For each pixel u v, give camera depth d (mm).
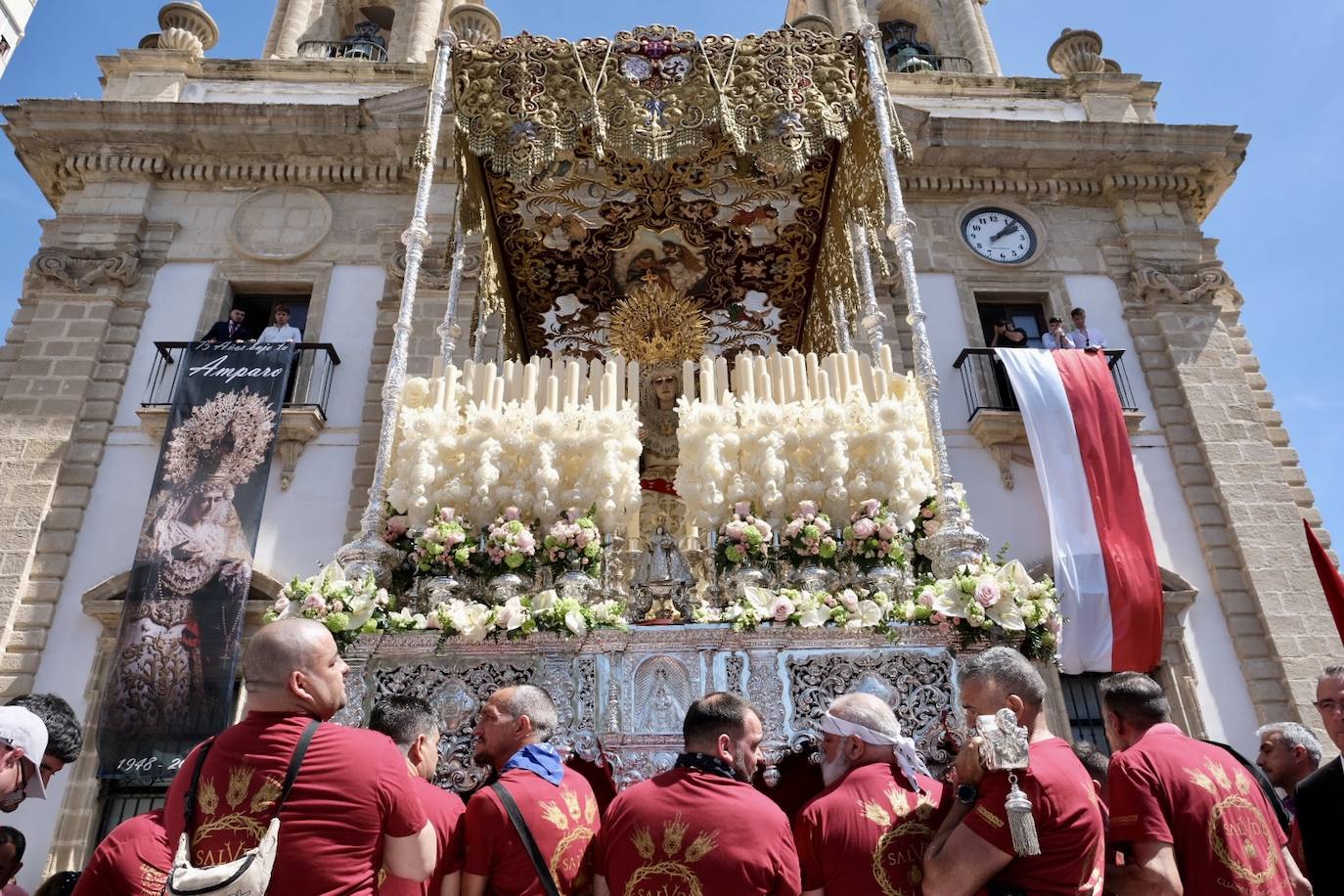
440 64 7105
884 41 20359
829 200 8641
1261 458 12594
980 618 4594
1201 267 14070
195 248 13641
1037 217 14555
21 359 12461
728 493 5348
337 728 2838
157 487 11297
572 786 3398
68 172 14133
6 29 7273
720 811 3053
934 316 13555
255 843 2568
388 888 3064
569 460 5418
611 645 4672
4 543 11227
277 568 11250
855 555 5098
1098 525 11453
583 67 7164
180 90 15133
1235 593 11703
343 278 13484
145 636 10352
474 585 4996
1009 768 2906
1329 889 4047
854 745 3434
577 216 8633
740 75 7172
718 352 9859
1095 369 12555
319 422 12109
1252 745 10805
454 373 5871
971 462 12375
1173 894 3189
